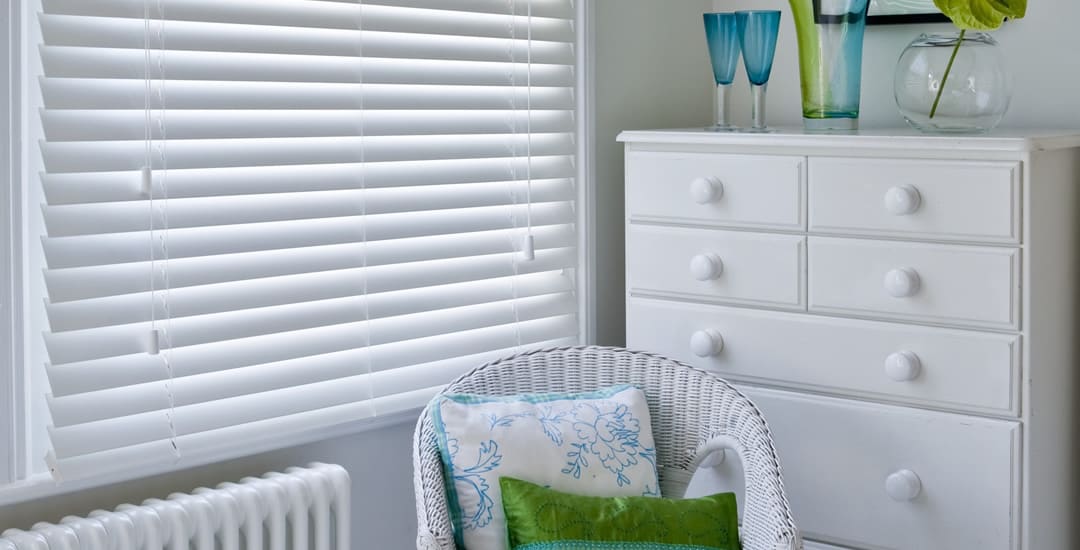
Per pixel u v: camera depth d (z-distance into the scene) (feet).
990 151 6.52
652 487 6.65
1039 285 6.60
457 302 7.83
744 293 7.61
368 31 7.20
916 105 7.18
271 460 7.11
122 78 6.17
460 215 7.84
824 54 7.67
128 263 6.27
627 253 8.18
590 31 8.50
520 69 8.14
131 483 6.52
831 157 7.11
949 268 6.74
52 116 5.94
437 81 7.55
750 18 7.80
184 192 6.40
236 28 6.61
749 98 9.43
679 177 7.82
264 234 6.77
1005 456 6.63
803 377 7.40
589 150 8.59
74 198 5.99
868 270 7.06
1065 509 7.16
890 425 7.04
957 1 6.94
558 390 7.31
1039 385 6.68
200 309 6.51
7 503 5.96
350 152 7.12
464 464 6.42
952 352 6.79
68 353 6.06
